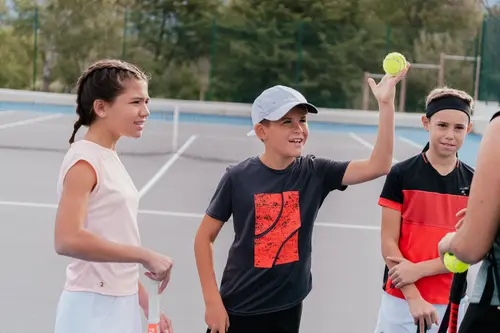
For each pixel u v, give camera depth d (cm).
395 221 337
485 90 2088
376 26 2711
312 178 315
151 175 1077
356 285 557
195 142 1556
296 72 2589
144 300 305
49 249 621
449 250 233
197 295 516
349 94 2598
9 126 1688
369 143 1667
